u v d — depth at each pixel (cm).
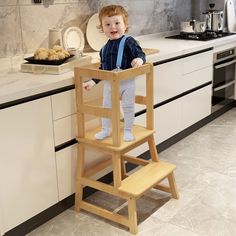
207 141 372
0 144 203
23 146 215
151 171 248
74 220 247
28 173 222
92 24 331
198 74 373
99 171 266
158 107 326
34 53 275
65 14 316
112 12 228
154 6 414
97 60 290
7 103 202
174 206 259
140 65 230
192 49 349
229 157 335
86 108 233
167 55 317
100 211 245
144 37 409
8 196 214
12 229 223
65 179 248
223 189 280
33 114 217
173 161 330
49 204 240
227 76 432
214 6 449
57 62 244
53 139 232
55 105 229
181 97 355
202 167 317
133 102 239
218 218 244
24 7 282
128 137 236
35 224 238
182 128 368
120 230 236
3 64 274
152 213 252
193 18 466
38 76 239
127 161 282
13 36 278
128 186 231
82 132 240
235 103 468
